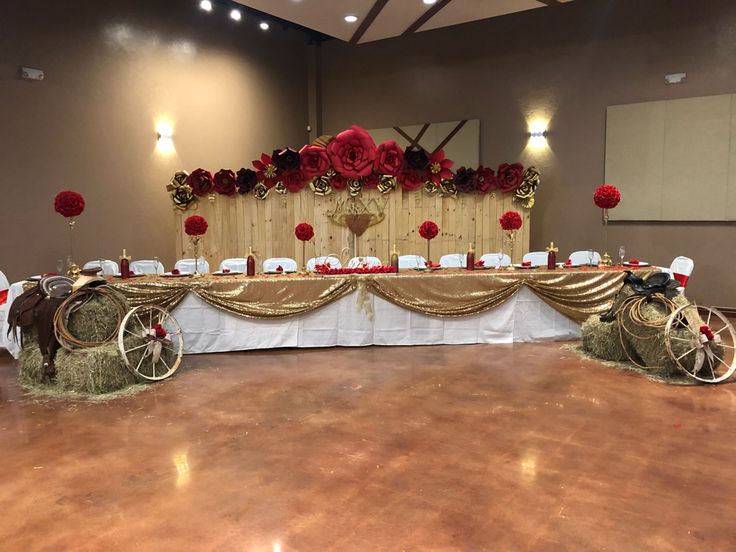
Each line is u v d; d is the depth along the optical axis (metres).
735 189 7.08
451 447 3.21
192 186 7.25
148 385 4.37
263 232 7.36
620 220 7.91
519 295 5.67
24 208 6.31
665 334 4.27
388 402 3.96
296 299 5.33
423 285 5.50
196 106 8.27
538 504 2.59
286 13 7.92
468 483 2.79
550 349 5.40
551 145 8.33
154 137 7.70
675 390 4.16
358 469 2.95
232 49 8.79
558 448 3.18
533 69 8.37
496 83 8.67
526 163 8.53
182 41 8.02
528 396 4.06
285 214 7.35
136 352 4.41
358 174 7.17
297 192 7.32
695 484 2.76
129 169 7.41
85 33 6.83
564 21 8.08
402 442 3.28
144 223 7.65
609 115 7.83
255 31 9.17
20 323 4.41
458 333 5.64
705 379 4.32
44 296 4.41
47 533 2.40
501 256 6.71
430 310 5.52
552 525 2.42
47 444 3.29
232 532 2.39
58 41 6.55
